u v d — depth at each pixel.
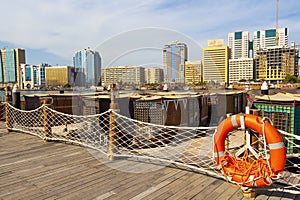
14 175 3.72
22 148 5.23
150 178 3.57
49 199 2.98
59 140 5.85
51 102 7.25
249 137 3.02
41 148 5.21
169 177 3.60
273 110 4.61
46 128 5.83
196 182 3.42
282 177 3.23
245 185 2.84
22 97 8.36
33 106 8.25
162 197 3.01
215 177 3.58
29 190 3.22
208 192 3.13
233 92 8.95
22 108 8.23
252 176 2.78
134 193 3.12
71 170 3.90
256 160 2.90
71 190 3.21
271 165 2.65
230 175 2.94
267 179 2.68
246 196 2.97
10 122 7.10
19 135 6.56
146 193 3.11
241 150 3.12
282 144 2.63
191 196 3.03
